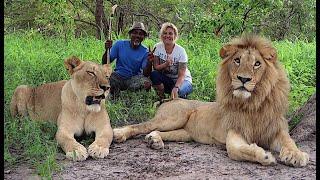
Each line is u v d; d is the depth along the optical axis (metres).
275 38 9.32
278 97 4.18
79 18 10.38
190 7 8.95
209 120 4.48
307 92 5.92
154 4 10.39
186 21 8.89
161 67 5.69
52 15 8.47
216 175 3.67
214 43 7.71
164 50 5.73
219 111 4.39
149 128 4.68
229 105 4.25
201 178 3.61
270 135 4.22
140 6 10.35
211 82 6.28
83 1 10.11
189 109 4.75
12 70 5.00
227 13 7.35
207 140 4.51
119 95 5.82
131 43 5.86
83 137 4.55
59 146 4.20
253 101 4.14
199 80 6.36
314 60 7.46
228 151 4.04
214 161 3.98
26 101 4.71
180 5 9.21
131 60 5.86
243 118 4.21
